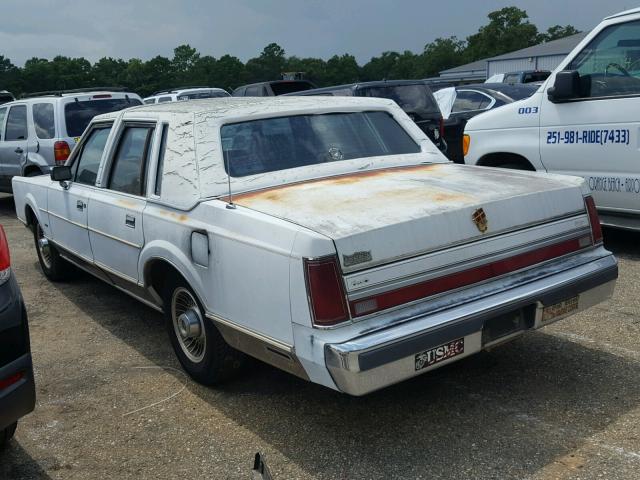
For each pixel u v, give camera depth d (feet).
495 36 293.43
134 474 10.71
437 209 10.63
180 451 11.28
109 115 17.19
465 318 10.32
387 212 10.52
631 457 10.21
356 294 9.70
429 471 10.20
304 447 11.12
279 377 13.78
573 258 12.27
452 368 13.66
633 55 19.67
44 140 33.53
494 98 38.60
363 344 9.45
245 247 10.78
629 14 19.89
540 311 11.34
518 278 11.35
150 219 13.65
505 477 9.92
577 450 10.49
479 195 11.43
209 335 12.67
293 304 9.95
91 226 16.69
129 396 13.44
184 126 13.46
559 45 150.10
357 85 33.22
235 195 12.34
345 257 9.64
